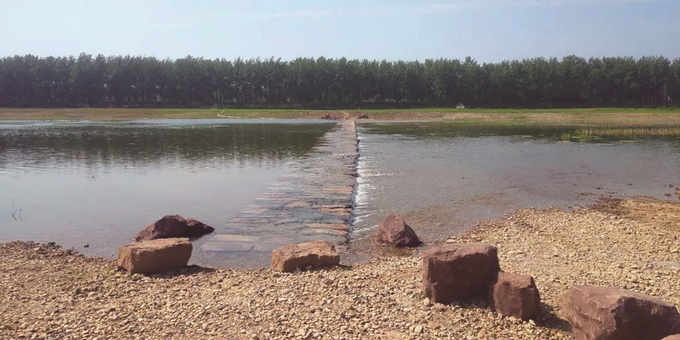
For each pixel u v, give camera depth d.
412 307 8.94
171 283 10.41
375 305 9.03
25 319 8.46
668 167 28.16
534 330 8.03
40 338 7.73
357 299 9.30
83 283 10.38
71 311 8.85
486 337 7.81
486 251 9.12
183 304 9.15
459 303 9.02
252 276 10.84
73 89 110.81
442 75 114.44
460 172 26.44
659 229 15.08
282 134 51.78
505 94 113.81
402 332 7.98
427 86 116.88
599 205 18.83
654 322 6.85
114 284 10.34
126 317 8.56
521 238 14.05
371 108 110.44
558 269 11.13
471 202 19.34
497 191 21.48
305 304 9.09
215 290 9.92
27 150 36.81
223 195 20.42
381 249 13.47
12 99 110.56
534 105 112.19
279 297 9.43
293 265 11.23
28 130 57.34
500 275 8.76
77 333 7.92
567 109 99.56
